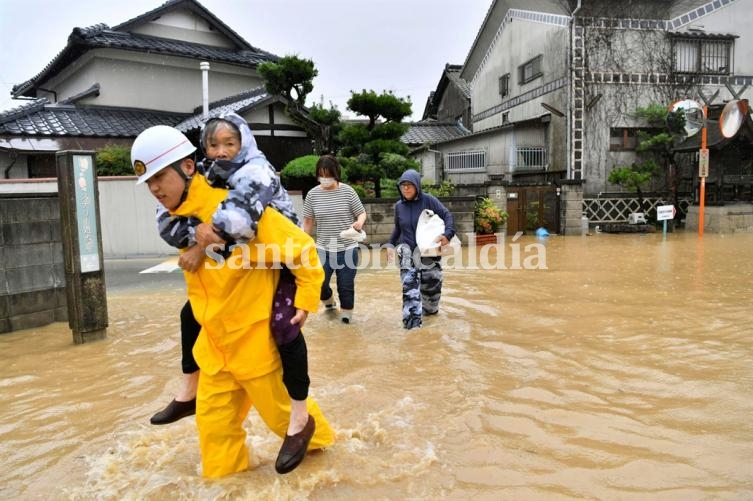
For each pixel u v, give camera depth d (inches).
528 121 721.0
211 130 97.6
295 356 100.0
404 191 218.1
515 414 128.4
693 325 207.8
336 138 549.6
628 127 702.5
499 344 187.3
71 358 179.9
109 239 460.1
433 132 941.2
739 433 116.3
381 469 103.9
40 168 646.5
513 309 241.6
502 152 741.3
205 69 620.7
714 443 111.7
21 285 219.8
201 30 825.5
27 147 606.2
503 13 838.5
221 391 99.7
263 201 93.3
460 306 250.2
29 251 221.5
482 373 158.2
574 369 159.9
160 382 155.7
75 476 104.5
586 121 692.7
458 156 834.2
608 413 128.0
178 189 93.1
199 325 107.7
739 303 245.8
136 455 111.7
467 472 102.6
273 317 98.7
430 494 95.3
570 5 687.7
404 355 177.6
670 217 599.8
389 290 300.7
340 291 223.8
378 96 505.0
